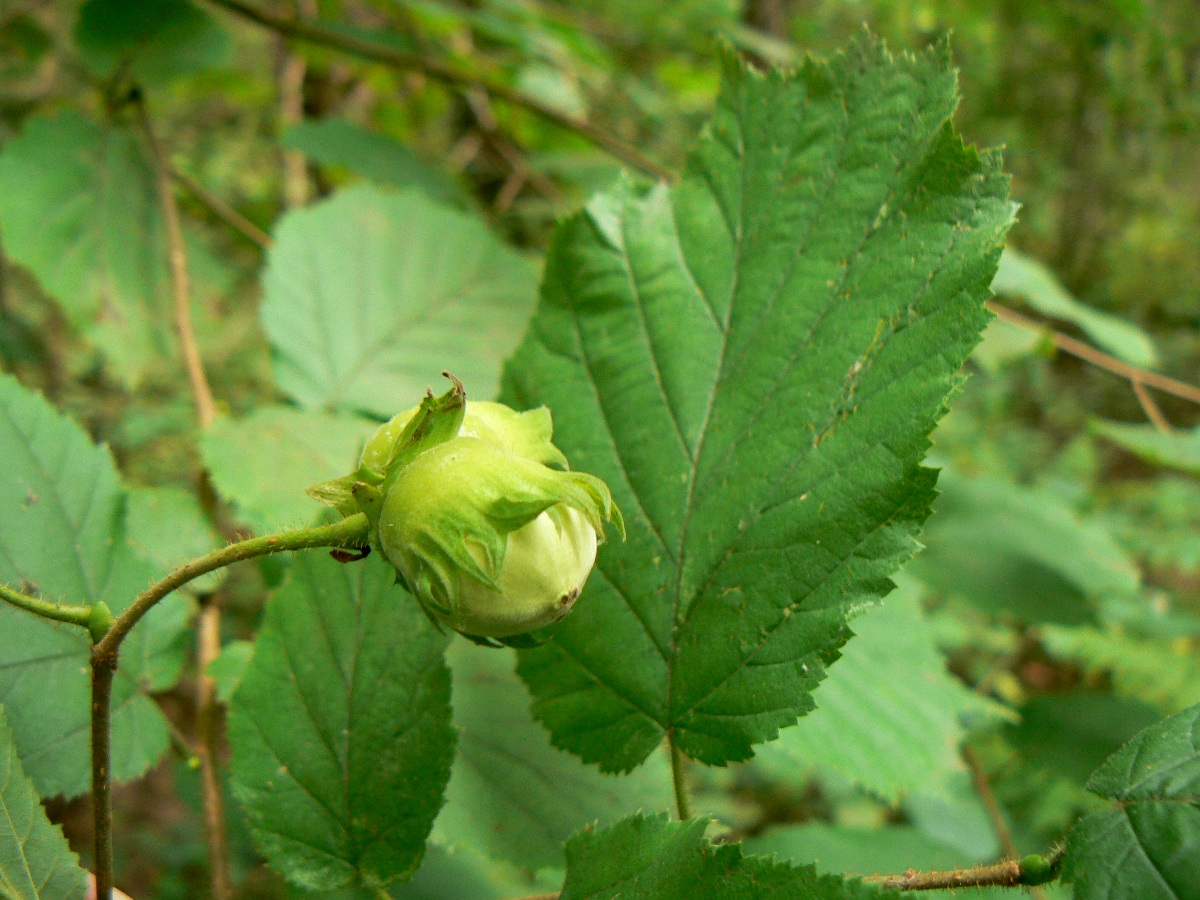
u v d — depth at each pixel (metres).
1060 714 0.28
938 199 0.12
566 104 0.44
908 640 0.23
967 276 0.12
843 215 0.13
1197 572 0.62
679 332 0.14
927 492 0.11
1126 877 0.10
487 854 0.15
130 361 0.26
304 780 0.13
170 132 0.68
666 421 0.13
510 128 0.43
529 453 0.11
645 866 0.11
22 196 0.25
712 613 0.12
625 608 0.13
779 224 0.13
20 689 0.14
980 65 0.61
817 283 0.13
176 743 0.19
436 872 0.19
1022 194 0.97
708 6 0.59
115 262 0.26
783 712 0.12
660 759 0.16
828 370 0.12
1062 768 0.27
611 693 0.13
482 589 0.10
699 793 0.51
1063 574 0.30
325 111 0.45
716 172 0.14
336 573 0.14
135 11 0.28
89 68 0.28
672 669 0.12
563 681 0.13
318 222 0.25
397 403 0.23
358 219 0.25
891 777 0.19
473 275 0.26
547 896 0.13
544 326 0.14
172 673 0.16
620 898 0.11
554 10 0.48
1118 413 1.00
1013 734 0.28
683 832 0.11
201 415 0.24
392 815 0.13
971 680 0.52
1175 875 0.09
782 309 0.13
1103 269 1.16
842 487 0.12
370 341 0.24
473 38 0.47
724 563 0.12
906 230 0.12
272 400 0.67
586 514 0.11
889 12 0.66
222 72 0.45
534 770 0.16
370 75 0.43
